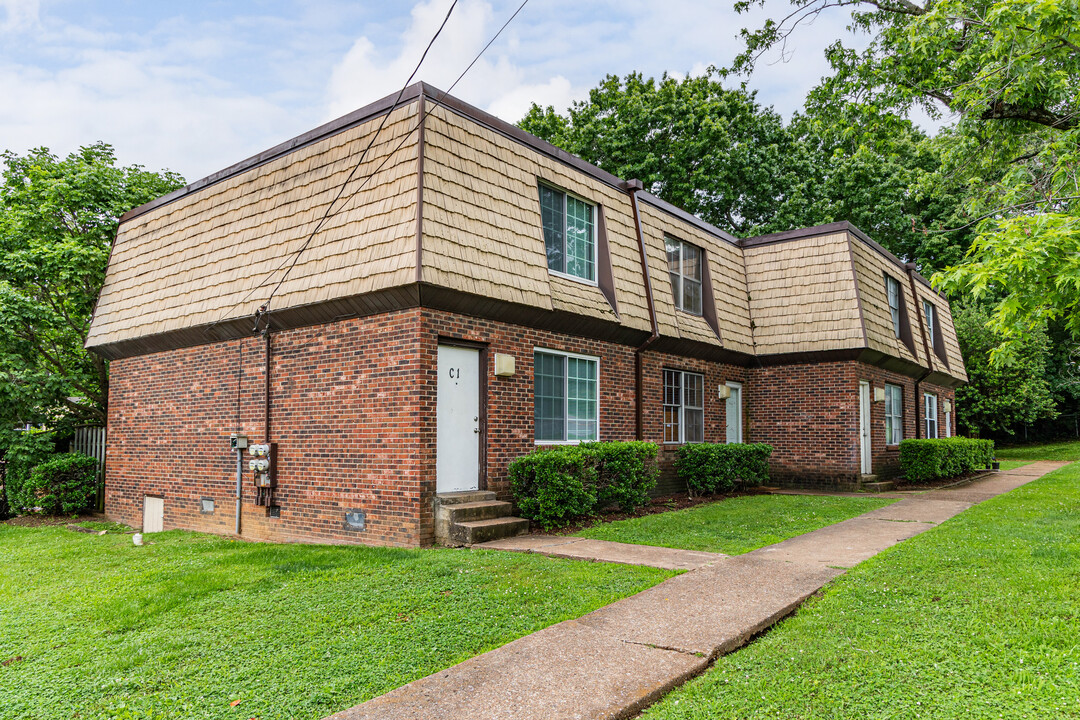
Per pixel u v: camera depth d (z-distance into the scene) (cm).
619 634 488
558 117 2897
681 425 1420
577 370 1148
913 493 1447
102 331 1356
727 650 471
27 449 1445
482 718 360
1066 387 3284
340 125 999
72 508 1407
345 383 930
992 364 834
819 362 1588
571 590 607
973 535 823
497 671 423
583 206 1207
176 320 1173
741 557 734
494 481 952
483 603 575
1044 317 761
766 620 519
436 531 854
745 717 363
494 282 935
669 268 1435
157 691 423
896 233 2980
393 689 408
